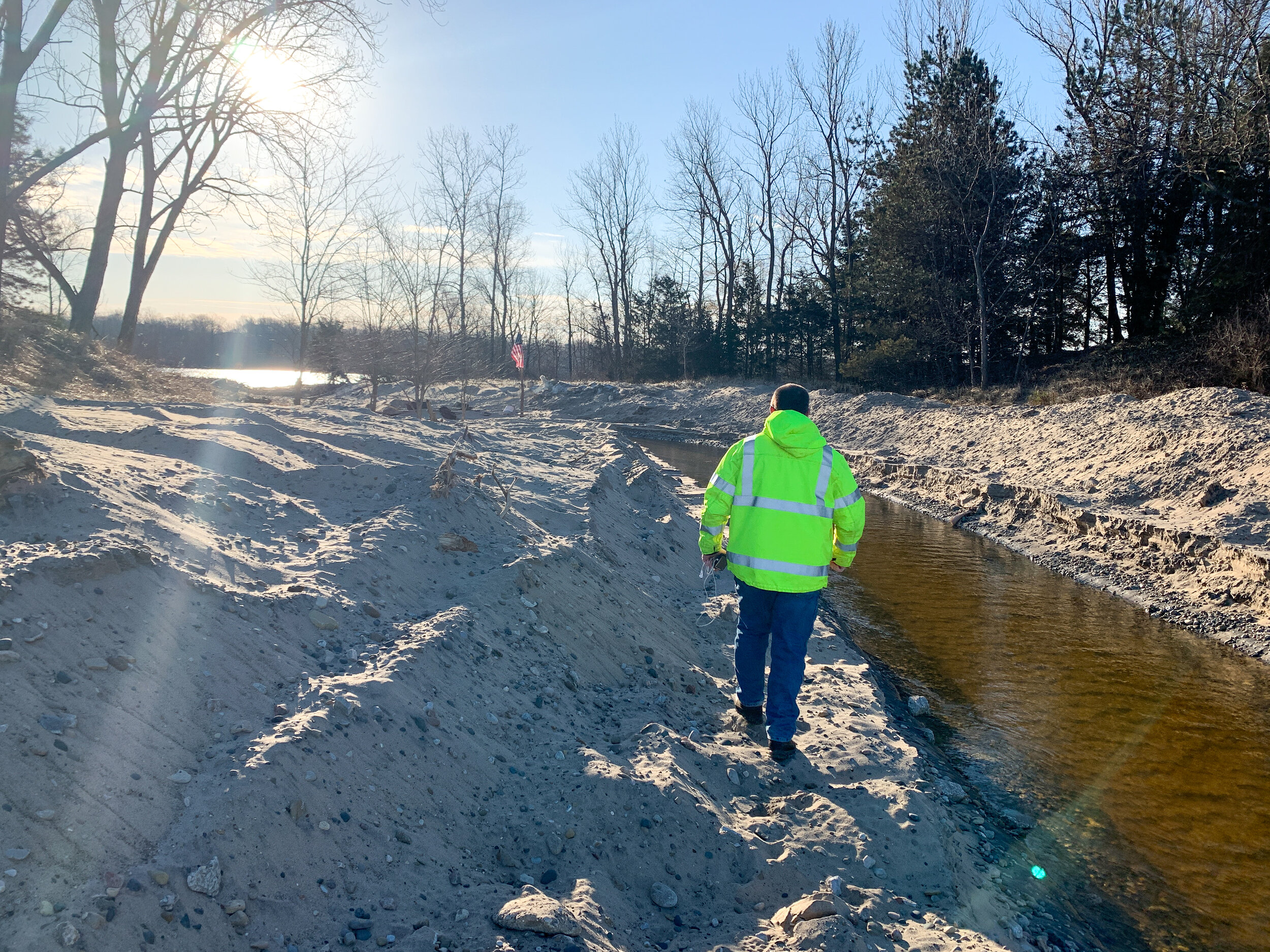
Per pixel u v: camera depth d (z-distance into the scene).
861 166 37.91
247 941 2.58
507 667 4.85
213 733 3.32
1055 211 25.84
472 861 3.34
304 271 25.33
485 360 44.16
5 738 2.73
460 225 40.28
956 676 6.96
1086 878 4.17
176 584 4.00
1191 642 7.88
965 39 28.41
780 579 4.64
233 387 26.45
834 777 4.63
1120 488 12.47
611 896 3.29
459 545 6.20
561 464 12.12
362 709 3.71
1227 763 5.43
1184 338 21.28
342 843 3.05
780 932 3.21
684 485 15.17
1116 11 23.97
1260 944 3.70
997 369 28.16
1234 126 19.05
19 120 18.39
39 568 3.49
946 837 4.14
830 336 41.66
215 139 21.20
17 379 12.60
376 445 8.61
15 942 2.21
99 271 18.42
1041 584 10.02
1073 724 6.04
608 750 4.45
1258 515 9.81
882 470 19.05
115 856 2.58
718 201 47.59
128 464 5.80
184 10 17.67
